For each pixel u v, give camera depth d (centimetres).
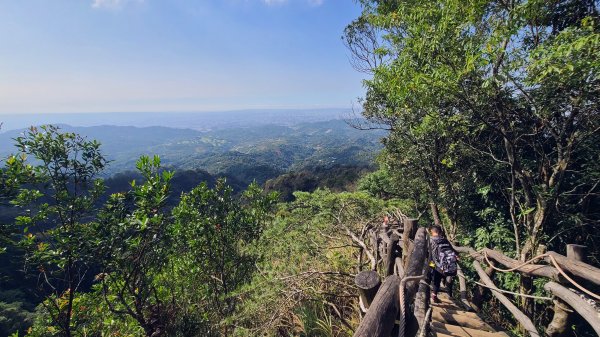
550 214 574
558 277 280
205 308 558
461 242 794
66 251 466
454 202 836
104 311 592
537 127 589
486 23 486
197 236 583
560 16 495
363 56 994
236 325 387
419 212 1063
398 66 524
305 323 388
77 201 500
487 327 374
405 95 524
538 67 386
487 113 551
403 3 568
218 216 624
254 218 682
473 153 708
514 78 434
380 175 1320
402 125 862
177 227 540
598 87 394
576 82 376
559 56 328
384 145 1095
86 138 524
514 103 527
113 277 515
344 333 382
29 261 466
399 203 909
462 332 345
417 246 319
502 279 623
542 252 402
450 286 527
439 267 432
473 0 404
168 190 527
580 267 257
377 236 595
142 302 534
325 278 445
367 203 713
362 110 995
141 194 496
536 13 375
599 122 481
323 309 409
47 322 551
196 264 586
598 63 314
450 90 448
